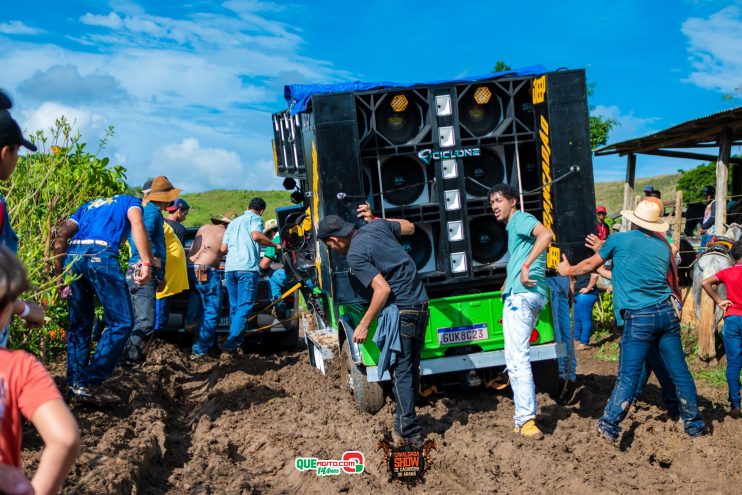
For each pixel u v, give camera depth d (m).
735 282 7.38
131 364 8.47
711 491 5.39
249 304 10.28
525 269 6.41
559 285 7.77
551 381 7.86
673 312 6.22
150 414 6.99
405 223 6.73
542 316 7.50
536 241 6.47
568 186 7.32
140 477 5.50
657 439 6.29
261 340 12.23
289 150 9.61
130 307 6.61
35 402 2.47
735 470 5.71
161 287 9.55
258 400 8.20
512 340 6.56
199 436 7.07
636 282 6.25
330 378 8.75
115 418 6.65
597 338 12.26
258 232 10.27
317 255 8.21
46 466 2.39
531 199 7.79
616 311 6.43
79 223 6.61
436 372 7.34
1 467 2.32
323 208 7.04
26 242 6.71
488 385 7.82
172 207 10.67
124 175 9.38
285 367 10.16
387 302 6.20
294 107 8.05
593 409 7.52
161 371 8.91
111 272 6.45
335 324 8.72
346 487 5.67
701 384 8.80
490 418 7.19
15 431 2.48
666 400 6.80
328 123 7.00
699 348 10.12
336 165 7.01
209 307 10.47
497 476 5.69
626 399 6.21
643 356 6.25
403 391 6.13
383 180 7.55
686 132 13.72
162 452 6.32
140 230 6.64
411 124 7.50
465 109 7.57
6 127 3.48
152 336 9.09
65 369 7.99
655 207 6.37
